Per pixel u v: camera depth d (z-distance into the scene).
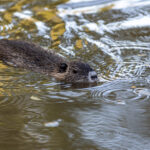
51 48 29.09
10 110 18.25
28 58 26.98
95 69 24.97
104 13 36.25
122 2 39.38
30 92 21.12
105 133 15.97
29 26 33.41
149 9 36.78
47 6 38.59
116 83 22.41
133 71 24.48
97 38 30.72
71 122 16.95
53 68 25.47
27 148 14.48
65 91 21.44
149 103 19.00
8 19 35.00
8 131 15.96
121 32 31.84
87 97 20.25
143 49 28.50
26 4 39.19
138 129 16.30
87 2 39.78
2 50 28.62
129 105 18.84
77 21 34.41
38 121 17.00
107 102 19.38
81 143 15.05
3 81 23.14
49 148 14.53
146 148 14.69
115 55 27.52
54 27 33.12
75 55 27.69
